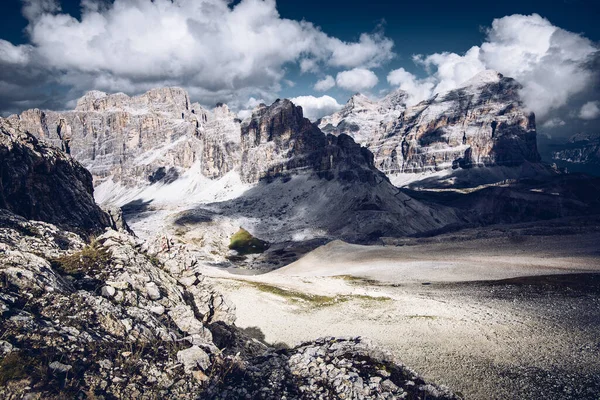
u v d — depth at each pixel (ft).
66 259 81.25
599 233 407.85
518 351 147.33
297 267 433.07
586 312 182.29
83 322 57.57
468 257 364.38
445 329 178.81
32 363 43.93
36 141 296.71
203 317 95.50
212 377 58.44
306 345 82.23
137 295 75.66
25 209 239.71
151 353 58.70
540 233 440.86
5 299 53.72
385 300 236.43
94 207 314.55
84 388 45.03
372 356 74.79
